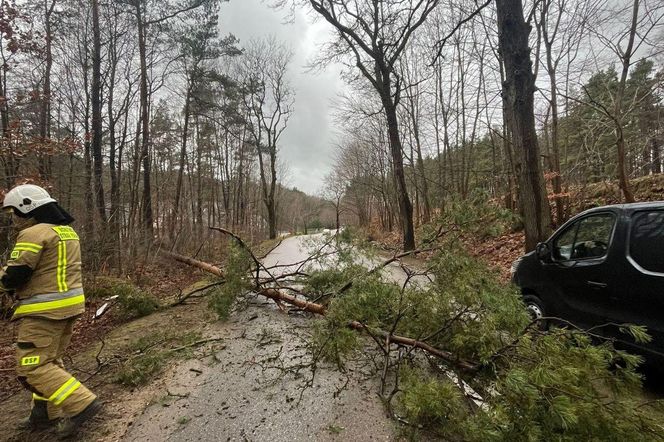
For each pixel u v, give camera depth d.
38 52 8.37
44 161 8.55
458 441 2.39
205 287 6.27
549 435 2.09
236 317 5.51
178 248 11.09
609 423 2.04
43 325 2.60
